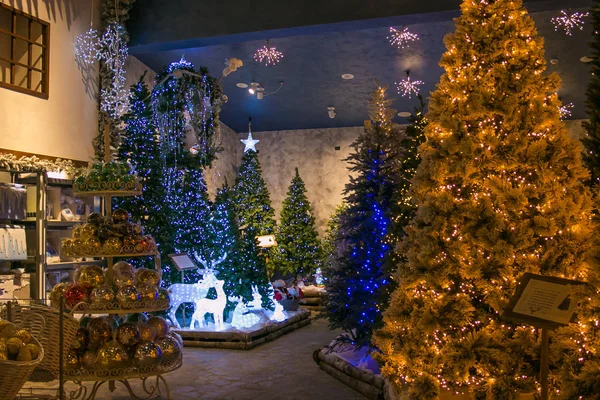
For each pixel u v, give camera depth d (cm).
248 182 1489
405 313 412
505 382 361
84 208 853
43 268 737
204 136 960
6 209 684
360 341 627
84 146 930
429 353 392
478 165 390
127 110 1002
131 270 534
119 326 484
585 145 454
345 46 1116
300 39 1099
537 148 381
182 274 858
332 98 1362
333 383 597
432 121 423
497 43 400
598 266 351
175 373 646
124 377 473
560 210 373
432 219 402
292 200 1480
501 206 385
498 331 380
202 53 1155
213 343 791
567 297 312
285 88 1314
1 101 774
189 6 973
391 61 1153
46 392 555
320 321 1056
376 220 636
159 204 882
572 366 349
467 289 399
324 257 1427
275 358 723
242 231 988
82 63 934
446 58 420
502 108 388
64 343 361
